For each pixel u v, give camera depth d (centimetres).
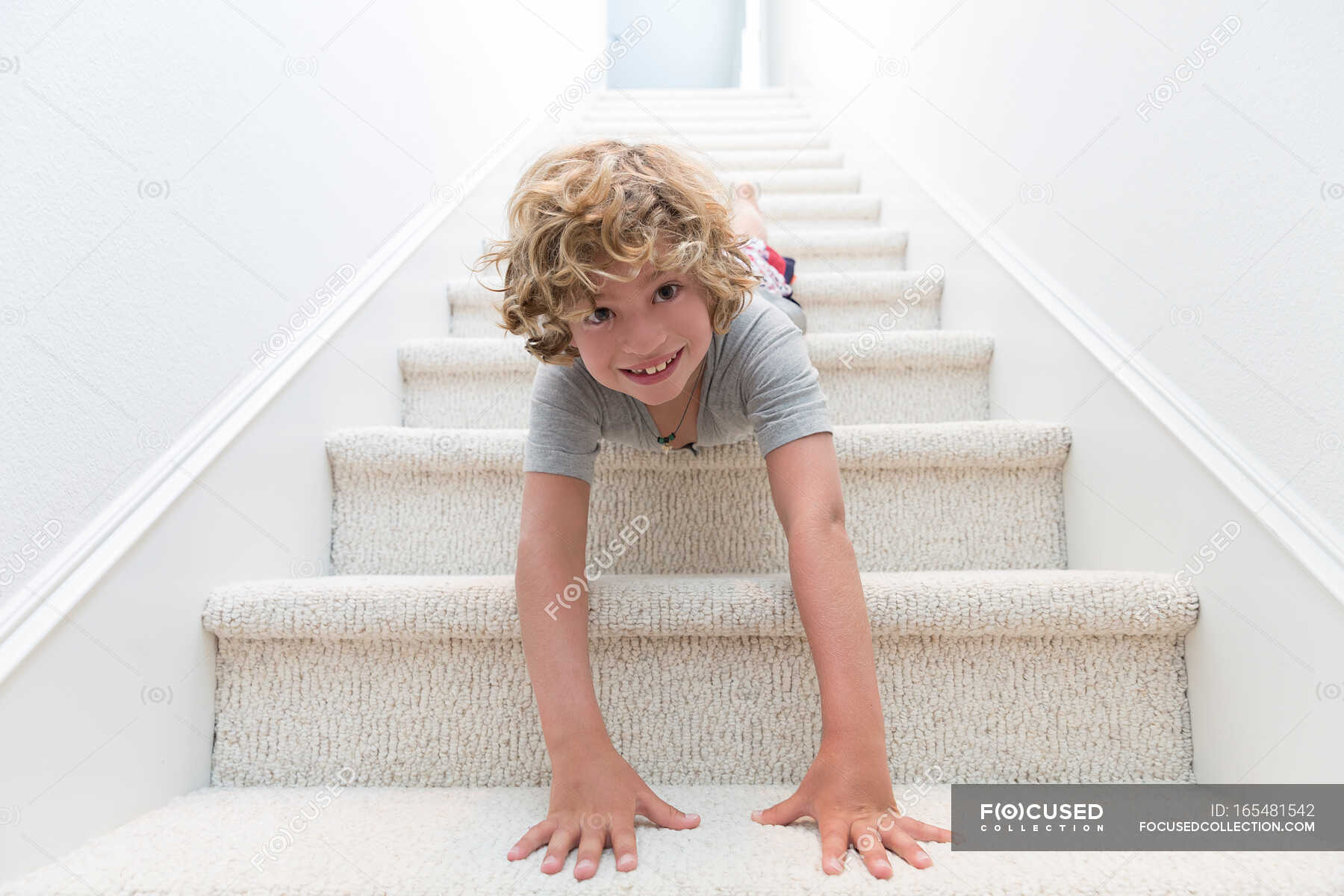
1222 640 79
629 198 70
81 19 72
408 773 86
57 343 69
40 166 67
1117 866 63
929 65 180
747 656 87
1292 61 71
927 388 136
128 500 76
